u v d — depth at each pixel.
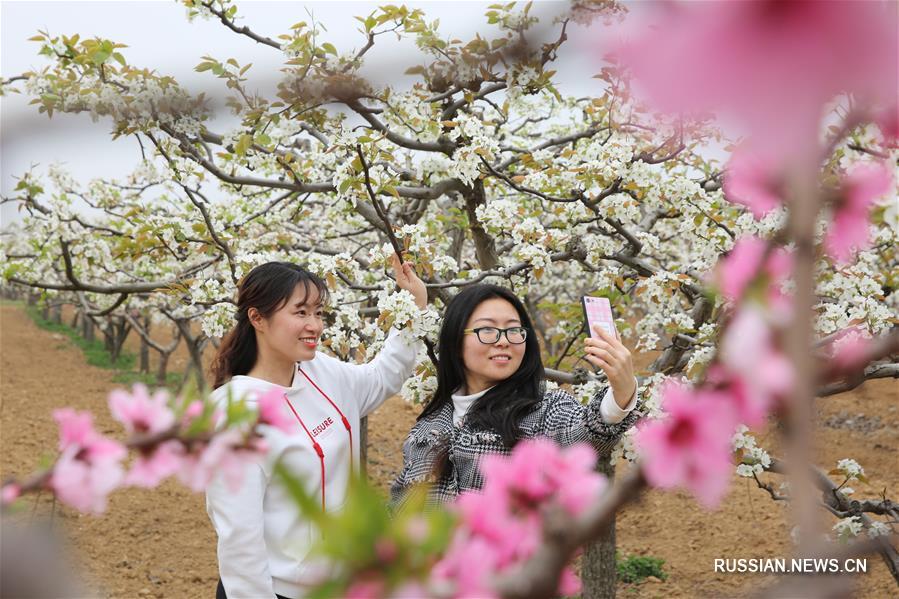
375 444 9.82
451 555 0.54
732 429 0.47
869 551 0.64
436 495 2.69
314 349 2.70
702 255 3.98
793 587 0.57
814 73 0.31
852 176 0.49
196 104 3.65
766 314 0.45
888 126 0.43
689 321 3.63
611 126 3.73
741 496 7.55
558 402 2.73
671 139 3.47
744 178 0.38
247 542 2.37
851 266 3.68
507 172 5.09
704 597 4.58
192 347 9.04
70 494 0.75
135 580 5.84
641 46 0.32
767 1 0.31
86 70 3.69
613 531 4.34
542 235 3.91
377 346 3.87
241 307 2.74
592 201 3.94
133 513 7.12
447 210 5.89
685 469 0.49
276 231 5.65
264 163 4.80
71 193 6.05
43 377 13.29
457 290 4.53
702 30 0.31
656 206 4.07
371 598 0.53
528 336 2.85
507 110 4.39
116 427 9.62
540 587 0.52
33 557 0.60
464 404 2.83
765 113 0.32
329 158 4.14
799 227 0.38
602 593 4.34
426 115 3.76
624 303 4.49
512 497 0.59
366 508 0.54
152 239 4.55
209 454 0.80
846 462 3.81
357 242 6.58
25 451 8.81
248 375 2.77
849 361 0.53
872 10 0.31
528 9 3.29
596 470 3.79
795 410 0.42
